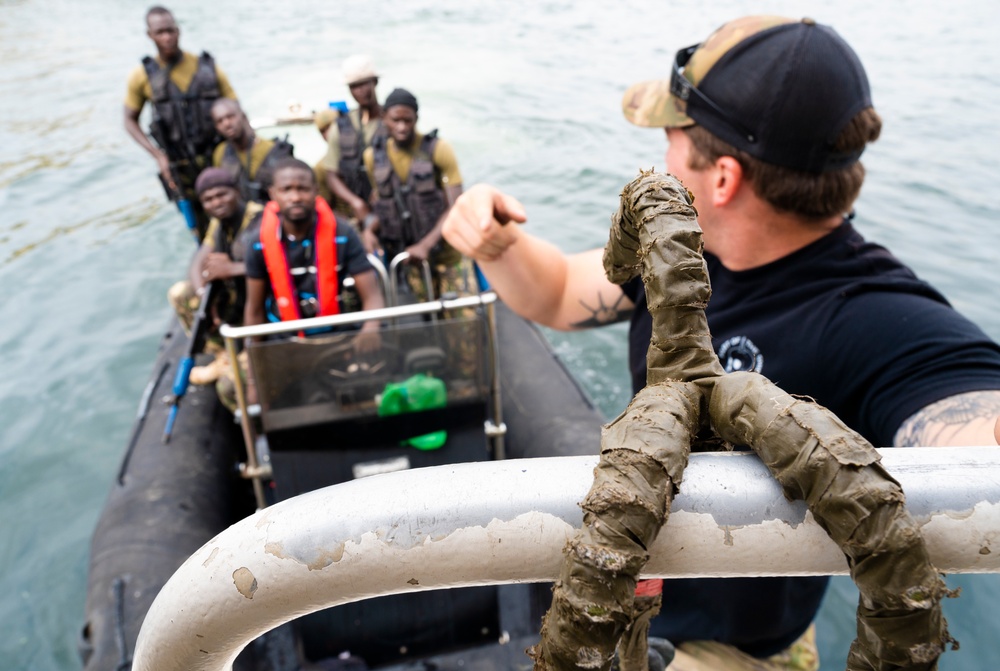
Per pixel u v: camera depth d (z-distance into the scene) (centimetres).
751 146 116
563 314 165
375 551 47
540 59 1211
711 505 46
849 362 108
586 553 42
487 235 143
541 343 453
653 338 56
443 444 283
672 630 135
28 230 736
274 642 279
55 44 1485
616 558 42
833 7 1491
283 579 48
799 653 144
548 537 47
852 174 117
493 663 274
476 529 47
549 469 48
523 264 157
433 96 1035
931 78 1044
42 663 336
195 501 337
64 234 726
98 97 1141
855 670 47
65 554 387
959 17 1390
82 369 530
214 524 336
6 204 793
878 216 674
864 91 116
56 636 347
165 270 659
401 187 460
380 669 273
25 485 432
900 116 907
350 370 268
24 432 471
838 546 46
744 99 115
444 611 273
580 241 673
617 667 78
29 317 593
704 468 48
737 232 123
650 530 43
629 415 48
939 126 874
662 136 894
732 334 121
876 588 43
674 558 47
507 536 47
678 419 48
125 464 353
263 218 336
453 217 153
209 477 355
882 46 1216
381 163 462
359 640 271
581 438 371
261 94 1033
